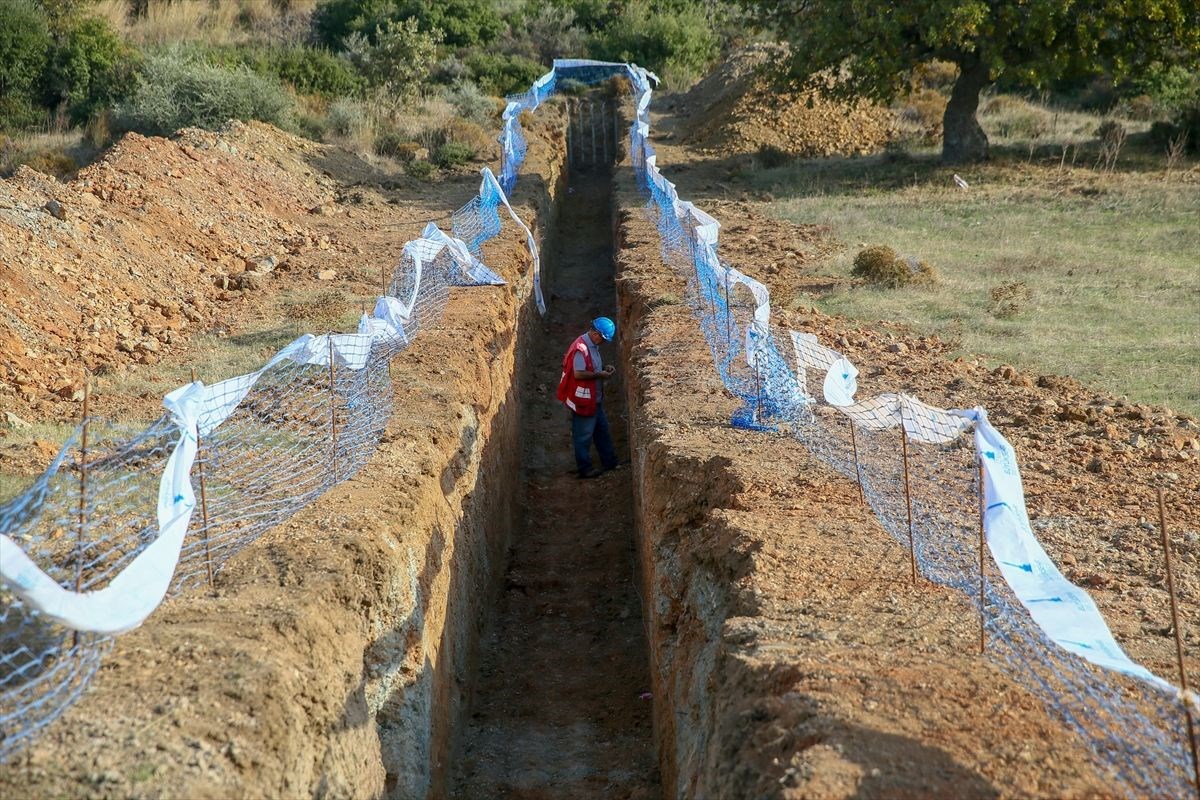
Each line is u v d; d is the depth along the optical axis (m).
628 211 19.67
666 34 42.84
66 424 8.82
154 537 6.15
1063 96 35.75
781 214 20.84
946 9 21.94
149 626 5.18
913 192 22.56
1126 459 8.38
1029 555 4.79
